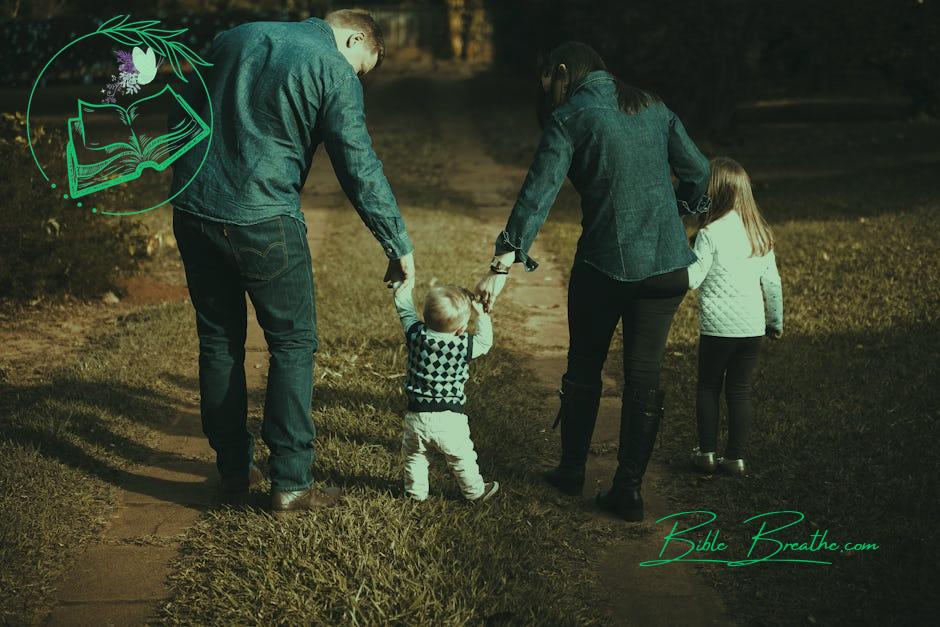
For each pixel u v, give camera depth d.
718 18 16.42
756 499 3.88
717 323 3.98
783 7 16.45
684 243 3.60
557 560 3.44
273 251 3.34
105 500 3.79
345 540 3.41
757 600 3.18
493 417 4.71
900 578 3.20
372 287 7.17
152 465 4.18
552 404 5.06
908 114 20.16
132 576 3.26
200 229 3.35
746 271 3.99
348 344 5.86
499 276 3.58
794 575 3.30
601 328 3.70
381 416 4.64
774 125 19.75
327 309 6.61
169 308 6.64
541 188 3.48
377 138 18.20
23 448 4.09
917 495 3.76
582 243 3.63
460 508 3.71
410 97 25.64
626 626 3.04
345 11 3.57
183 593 3.13
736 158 15.57
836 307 6.51
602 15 16.62
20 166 6.59
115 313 6.66
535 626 2.95
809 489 3.94
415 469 3.69
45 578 3.21
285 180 3.33
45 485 3.78
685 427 4.67
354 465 4.07
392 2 41.81
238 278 3.51
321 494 3.70
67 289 6.74
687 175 3.74
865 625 2.98
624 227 3.50
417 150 16.84
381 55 3.64
